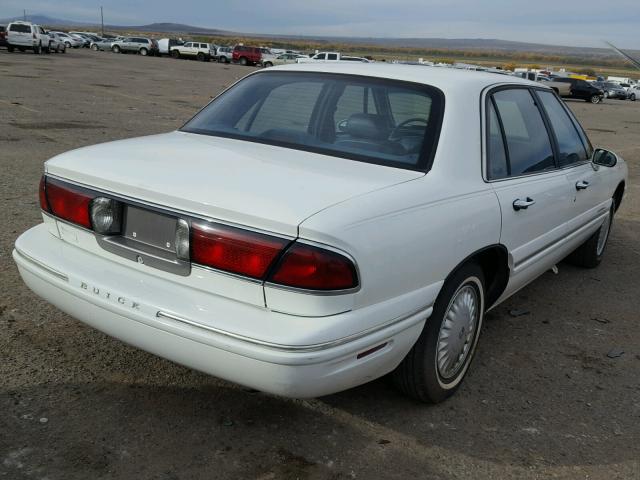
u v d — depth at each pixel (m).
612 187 5.50
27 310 3.90
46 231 3.16
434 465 2.79
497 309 4.75
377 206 2.57
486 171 3.32
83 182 2.89
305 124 3.36
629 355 4.09
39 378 3.17
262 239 2.39
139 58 50.84
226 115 3.64
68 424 2.84
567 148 4.55
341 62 3.93
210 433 2.87
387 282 2.57
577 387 3.61
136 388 3.17
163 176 2.69
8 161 8.20
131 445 2.74
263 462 2.71
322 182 2.67
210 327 2.40
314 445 2.85
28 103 14.83
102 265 2.80
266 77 3.82
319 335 2.33
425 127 3.16
